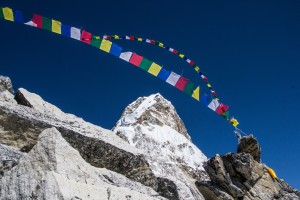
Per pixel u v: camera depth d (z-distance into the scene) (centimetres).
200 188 2309
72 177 1188
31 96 2159
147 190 1633
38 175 1138
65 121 1948
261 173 2347
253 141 2472
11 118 1670
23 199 1055
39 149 1241
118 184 1544
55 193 1034
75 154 1320
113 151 1773
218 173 2259
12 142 1634
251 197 2228
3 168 1250
